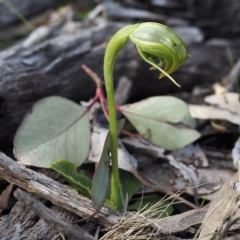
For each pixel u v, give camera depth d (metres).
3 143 0.63
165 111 0.61
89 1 0.91
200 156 0.62
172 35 0.49
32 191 0.54
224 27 0.79
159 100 0.61
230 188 0.54
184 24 0.79
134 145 0.62
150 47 0.49
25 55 0.67
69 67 0.70
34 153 0.56
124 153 0.59
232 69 0.75
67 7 0.91
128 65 0.74
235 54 0.76
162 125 0.61
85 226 0.54
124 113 0.62
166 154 0.62
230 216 0.50
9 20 0.86
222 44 0.76
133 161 0.60
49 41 0.71
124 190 0.58
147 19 0.80
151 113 0.61
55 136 0.58
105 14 0.81
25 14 0.87
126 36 0.50
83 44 0.72
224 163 0.63
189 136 0.60
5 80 0.64
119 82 0.74
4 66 0.65
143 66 0.74
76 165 0.57
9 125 0.63
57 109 0.59
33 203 0.48
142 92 0.77
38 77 0.67
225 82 0.76
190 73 0.76
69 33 0.77
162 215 0.56
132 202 0.58
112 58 0.51
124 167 0.58
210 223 0.52
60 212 0.54
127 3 0.80
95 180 0.52
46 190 0.54
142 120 0.61
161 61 0.51
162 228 0.53
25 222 0.54
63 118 0.59
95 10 0.84
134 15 0.80
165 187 0.59
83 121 0.59
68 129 0.59
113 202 0.56
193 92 0.75
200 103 0.72
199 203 0.59
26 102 0.65
